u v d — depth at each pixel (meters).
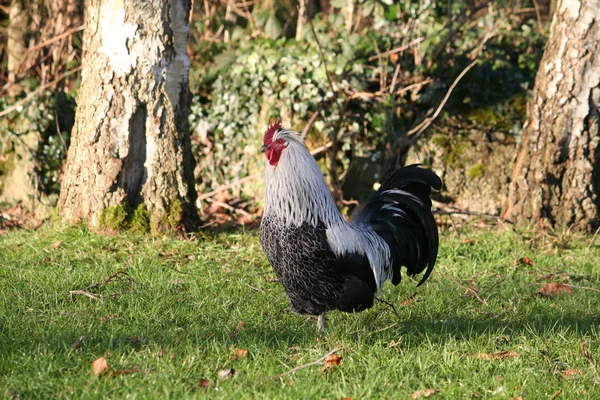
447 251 9.21
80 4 13.02
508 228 10.14
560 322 6.60
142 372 4.97
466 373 5.26
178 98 9.19
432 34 11.78
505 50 12.09
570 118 10.08
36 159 11.48
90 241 8.65
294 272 5.59
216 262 8.44
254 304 6.90
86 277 7.49
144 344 5.55
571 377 5.29
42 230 9.40
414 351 5.67
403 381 5.09
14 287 7.06
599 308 7.18
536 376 5.27
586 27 9.90
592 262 8.95
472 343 5.87
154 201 9.15
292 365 5.34
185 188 9.30
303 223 5.46
